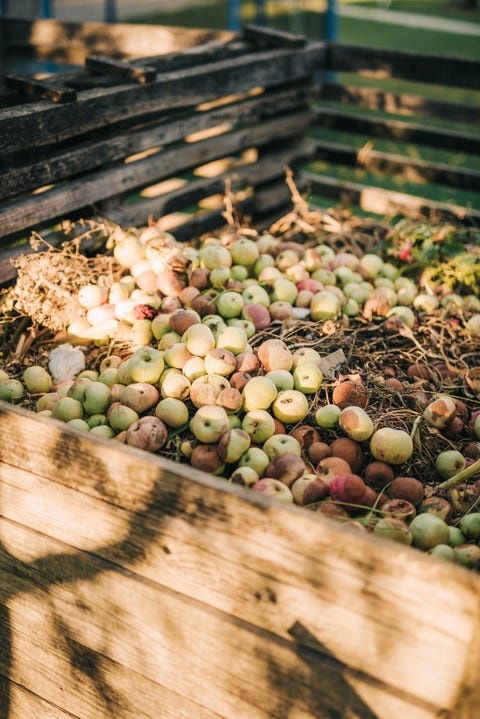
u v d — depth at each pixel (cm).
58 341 243
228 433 181
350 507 168
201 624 148
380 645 128
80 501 156
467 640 118
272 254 288
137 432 183
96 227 278
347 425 190
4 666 193
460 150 420
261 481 172
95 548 159
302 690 141
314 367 214
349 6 2291
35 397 215
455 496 182
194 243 324
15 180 241
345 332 252
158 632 156
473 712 121
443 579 117
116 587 159
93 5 1530
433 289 300
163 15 1620
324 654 135
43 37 452
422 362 244
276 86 388
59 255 244
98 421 203
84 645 172
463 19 2031
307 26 1111
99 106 264
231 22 1088
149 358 206
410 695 128
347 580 127
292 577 133
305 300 262
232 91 337
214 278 254
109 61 288
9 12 738
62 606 172
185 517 141
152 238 262
